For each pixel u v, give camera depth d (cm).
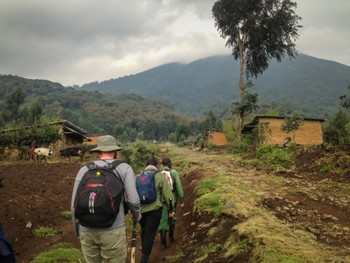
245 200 762
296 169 1387
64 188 1224
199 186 1040
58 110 16612
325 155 1404
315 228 596
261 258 464
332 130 1595
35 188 1175
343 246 498
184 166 1905
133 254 476
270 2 3688
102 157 410
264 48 3934
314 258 439
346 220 660
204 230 682
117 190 365
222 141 4853
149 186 588
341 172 1193
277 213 684
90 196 351
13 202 939
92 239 372
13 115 9706
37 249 681
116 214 365
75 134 3972
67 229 816
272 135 3184
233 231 578
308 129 3222
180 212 968
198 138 5291
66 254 617
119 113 19238
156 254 672
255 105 3584
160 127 14662
